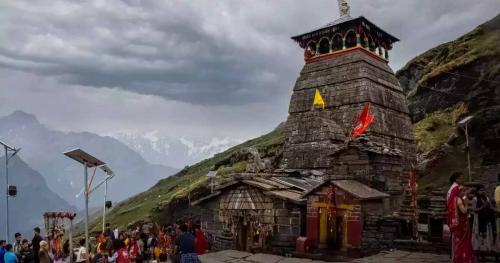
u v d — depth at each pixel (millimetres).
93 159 25406
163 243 26812
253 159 43250
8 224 31531
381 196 27688
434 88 69938
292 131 43062
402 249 24859
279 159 60844
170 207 78312
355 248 25797
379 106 40562
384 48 47438
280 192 31125
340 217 27109
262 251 30750
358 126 36688
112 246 21750
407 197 33844
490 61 64688
